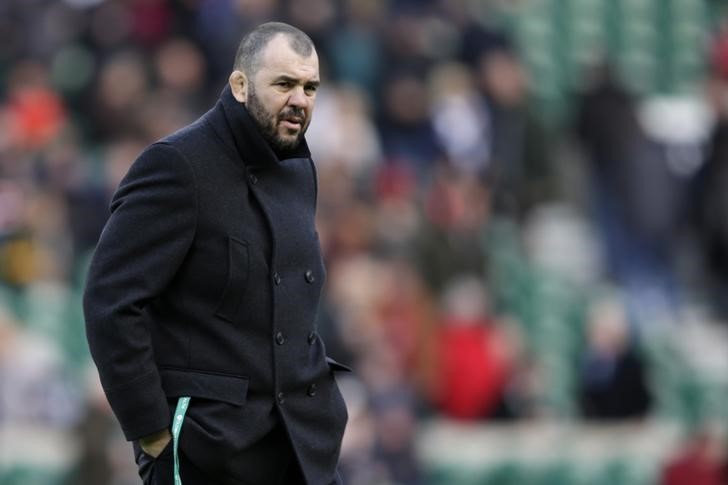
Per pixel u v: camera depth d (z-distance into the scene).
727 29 68.81
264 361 16.80
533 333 50.16
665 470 46.00
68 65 53.66
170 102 49.78
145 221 16.41
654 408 49.56
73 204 46.53
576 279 53.00
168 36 53.38
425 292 47.44
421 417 43.75
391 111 54.94
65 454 38.72
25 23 55.19
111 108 50.31
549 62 64.25
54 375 40.06
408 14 58.41
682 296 56.88
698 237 58.06
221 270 16.62
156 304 16.83
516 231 54.22
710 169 58.03
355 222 47.59
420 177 53.59
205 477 16.72
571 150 58.44
